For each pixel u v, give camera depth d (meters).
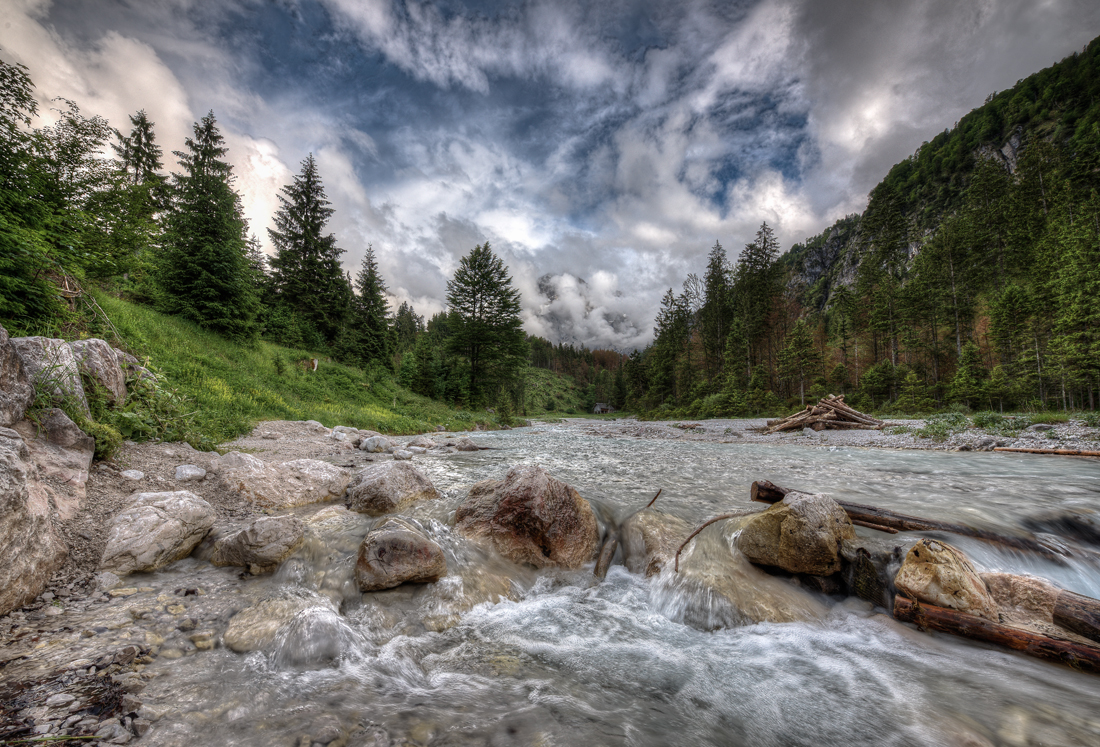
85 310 8.38
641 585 3.86
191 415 7.41
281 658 2.29
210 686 2.01
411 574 3.26
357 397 24.06
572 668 2.52
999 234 52.91
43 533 2.73
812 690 2.31
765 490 4.30
